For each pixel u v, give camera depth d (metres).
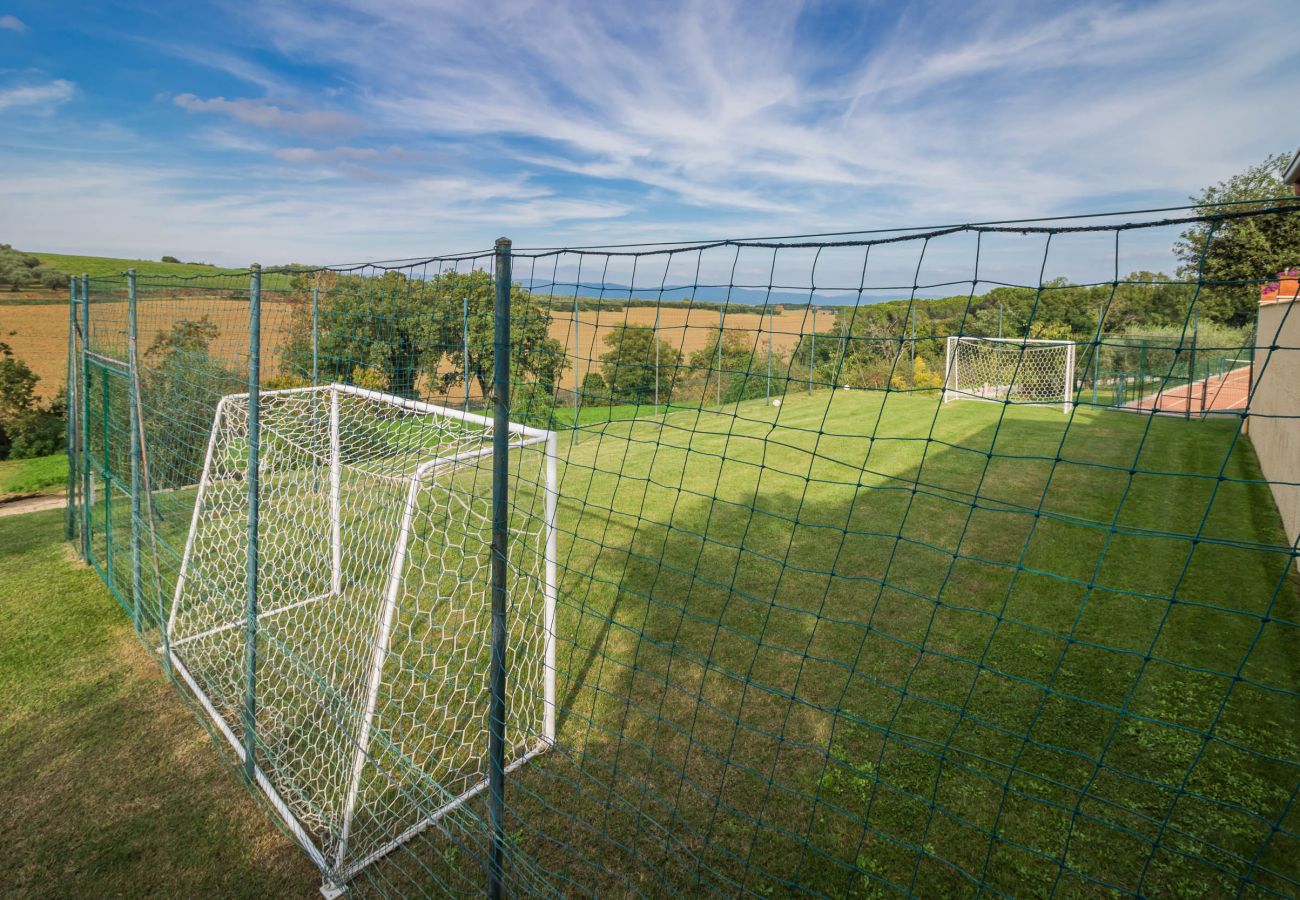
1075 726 3.95
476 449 3.97
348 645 4.94
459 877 3.12
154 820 3.50
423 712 4.20
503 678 2.75
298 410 6.23
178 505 7.27
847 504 8.43
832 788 3.53
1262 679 4.36
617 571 6.31
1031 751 3.76
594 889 2.99
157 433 6.60
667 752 3.83
